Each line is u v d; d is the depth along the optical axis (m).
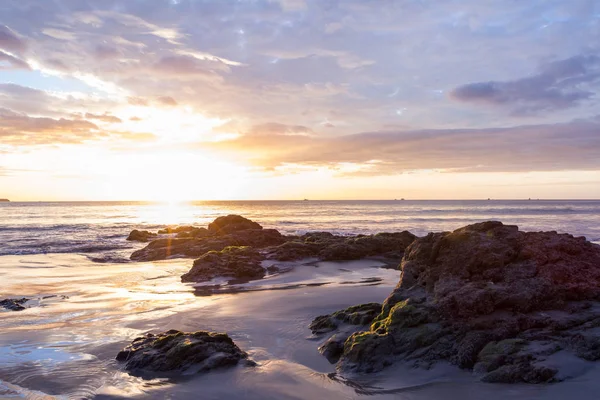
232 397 7.91
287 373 8.89
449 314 9.53
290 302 15.16
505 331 8.92
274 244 33.56
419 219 74.00
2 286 19.30
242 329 12.04
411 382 8.17
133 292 18.02
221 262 22.98
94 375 8.99
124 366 9.44
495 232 11.41
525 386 7.54
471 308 9.44
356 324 11.07
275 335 11.45
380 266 24.73
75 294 17.55
